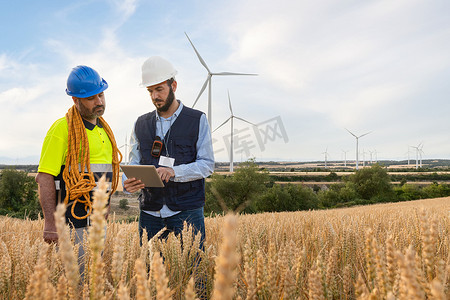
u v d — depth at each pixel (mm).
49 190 2191
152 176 2459
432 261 813
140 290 569
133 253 1425
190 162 2996
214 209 32500
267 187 49250
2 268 1182
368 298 737
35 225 3223
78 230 2197
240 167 41812
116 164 2703
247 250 1105
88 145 2332
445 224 2277
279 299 966
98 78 2455
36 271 642
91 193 2289
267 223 3506
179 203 2814
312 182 89125
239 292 1128
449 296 801
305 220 3996
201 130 3043
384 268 792
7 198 48156
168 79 2889
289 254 1220
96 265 638
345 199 68250
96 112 2439
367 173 71062
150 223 2932
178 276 1525
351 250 1682
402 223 2727
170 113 3064
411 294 526
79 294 957
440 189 71688
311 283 859
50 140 2246
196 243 1702
